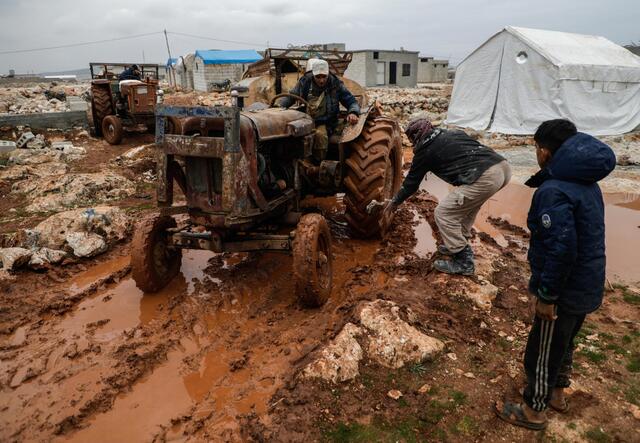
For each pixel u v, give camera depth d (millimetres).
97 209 5867
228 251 4125
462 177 4051
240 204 3705
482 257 4914
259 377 3160
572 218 2164
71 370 3271
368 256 5113
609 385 2975
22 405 2949
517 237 5758
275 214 4508
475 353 3326
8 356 3434
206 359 3389
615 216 6559
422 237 5680
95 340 3635
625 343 3408
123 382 3127
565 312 2346
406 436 2609
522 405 2713
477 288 4141
